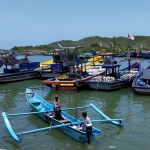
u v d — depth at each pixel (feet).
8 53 117.08
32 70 119.14
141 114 59.72
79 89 89.66
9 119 57.72
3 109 66.49
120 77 95.14
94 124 53.01
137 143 43.42
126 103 69.92
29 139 45.78
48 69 123.34
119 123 51.19
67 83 84.33
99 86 85.92
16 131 50.08
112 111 62.64
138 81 82.17
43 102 64.08
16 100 76.59
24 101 75.20
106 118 54.03
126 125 52.24
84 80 87.45
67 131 46.52
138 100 72.84
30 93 73.77
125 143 43.45
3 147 42.65
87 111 63.00
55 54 111.55
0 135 48.01
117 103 70.18
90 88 88.12
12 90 92.12
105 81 85.51
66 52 99.91
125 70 111.55
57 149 41.50
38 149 41.73
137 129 49.85
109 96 78.43
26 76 113.91
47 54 324.39
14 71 111.75
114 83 84.33
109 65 90.63
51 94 83.41
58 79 90.58
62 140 44.88
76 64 94.89
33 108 62.03
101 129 50.14
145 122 53.98
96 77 94.38
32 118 58.13
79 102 72.13
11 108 67.36
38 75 117.80
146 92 77.20
